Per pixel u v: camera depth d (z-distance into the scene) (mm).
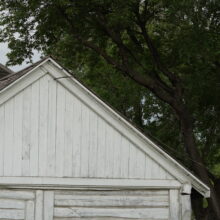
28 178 15875
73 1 23469
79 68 30141
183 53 23500
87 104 16125
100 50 24969
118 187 16312
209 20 23938
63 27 24969
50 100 16031
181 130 26922
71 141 16109
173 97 25578
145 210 16391
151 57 26422
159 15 25156
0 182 15734
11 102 15867
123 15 22891
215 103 26281
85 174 16141
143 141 16234
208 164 31859
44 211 16047
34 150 15930
